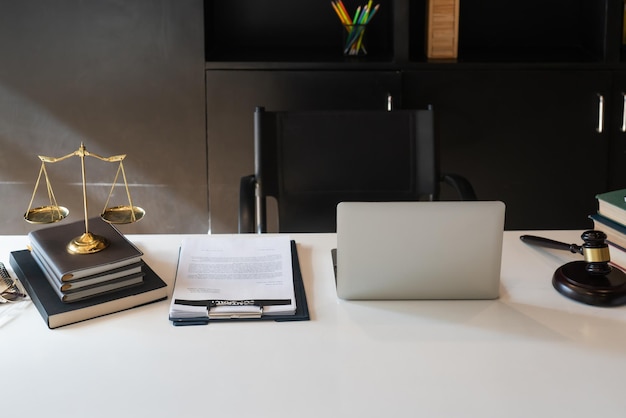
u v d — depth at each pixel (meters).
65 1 2.77
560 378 1.21
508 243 1.75
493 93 2.86
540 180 2.96
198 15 2.78
